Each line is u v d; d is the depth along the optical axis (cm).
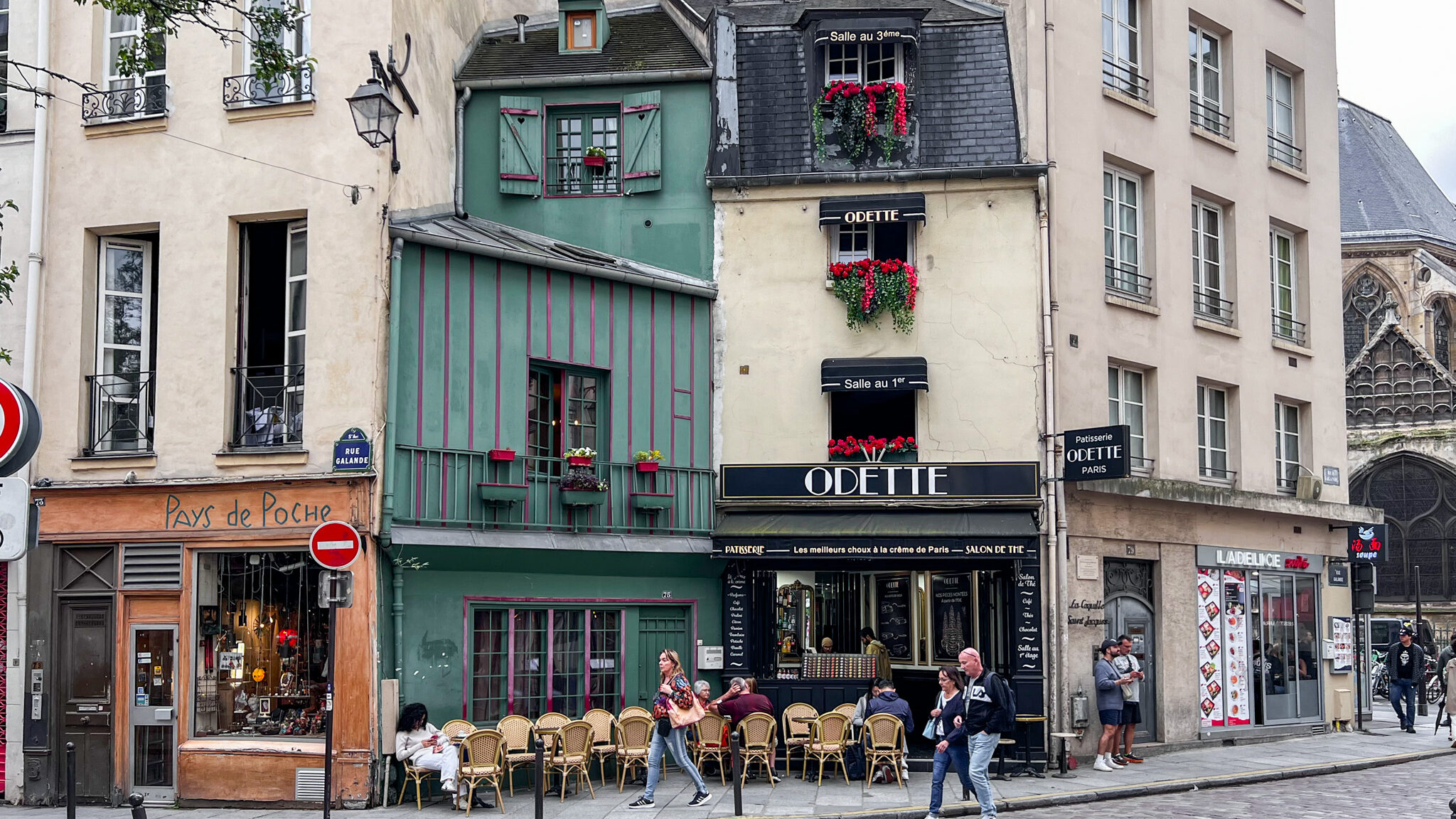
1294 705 2227
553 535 1606
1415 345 3800
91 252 1576
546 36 2038
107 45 1595
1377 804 1403
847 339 1820
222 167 1532
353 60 1523
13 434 761
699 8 2078
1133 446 1986
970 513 1758
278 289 1548
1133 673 1741
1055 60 1895
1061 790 1525
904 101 1836
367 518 1433
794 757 1712
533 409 1639
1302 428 2339
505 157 1861
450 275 1553
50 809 1467
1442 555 3659
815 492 1773
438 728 1493
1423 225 4281
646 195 1870
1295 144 2412
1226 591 2106
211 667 1485
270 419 1508
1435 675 3075
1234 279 2192
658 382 1755
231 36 1550
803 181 1828
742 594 1752
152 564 1495
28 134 1589
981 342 1809
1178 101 2114
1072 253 1878
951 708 1344
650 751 1420
